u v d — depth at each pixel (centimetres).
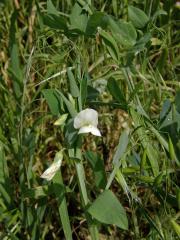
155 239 56
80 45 69
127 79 60
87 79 57
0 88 70
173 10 77
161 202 57
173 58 73
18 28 80
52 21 59
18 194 65
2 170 60
